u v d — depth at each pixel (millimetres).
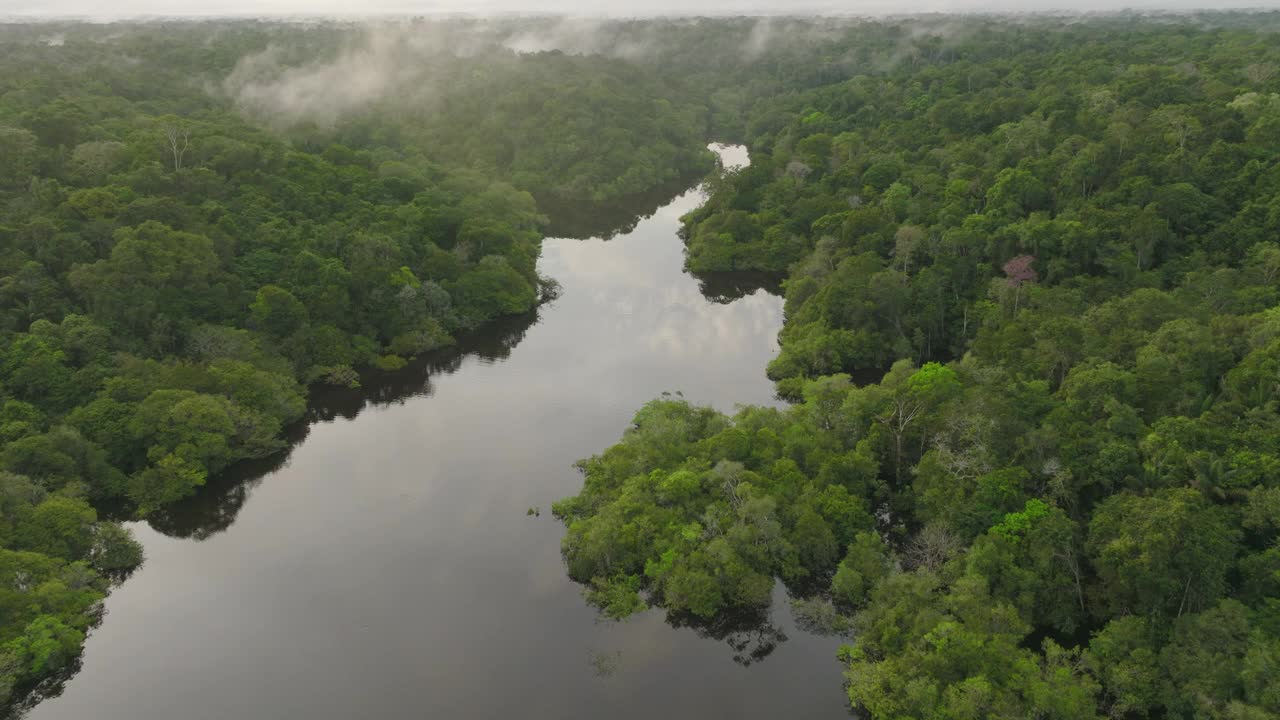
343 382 113062
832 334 114438
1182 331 82750
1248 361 76000
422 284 130500
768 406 105500
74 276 101000
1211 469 64562
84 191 113875
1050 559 64250
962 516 70438
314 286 119125
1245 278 96688
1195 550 56844
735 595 70375
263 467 95500
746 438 84500
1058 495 70000
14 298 99750
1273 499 59594
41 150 126750
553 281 153625
